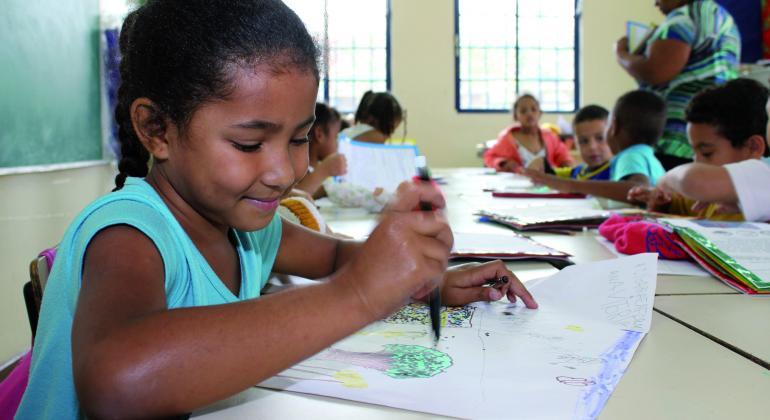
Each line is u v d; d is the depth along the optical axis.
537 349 0.57
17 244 2.29
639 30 2.51
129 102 0.54
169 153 0.52
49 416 0.50
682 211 1.68
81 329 0.41
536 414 0.43
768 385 0.48
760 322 0.66
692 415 0.42
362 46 6.79
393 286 0.43
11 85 2.29
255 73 0.46
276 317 0.42
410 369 0.52
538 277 0.89
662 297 0.78
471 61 6.84
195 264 0.56
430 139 6.77
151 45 0.50
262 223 0.52
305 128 0.50
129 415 0.39
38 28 2.52
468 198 2.12
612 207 1.88
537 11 6.91
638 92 2.30
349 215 1.71
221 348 0.40
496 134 6.77
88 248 0.48
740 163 1.29
